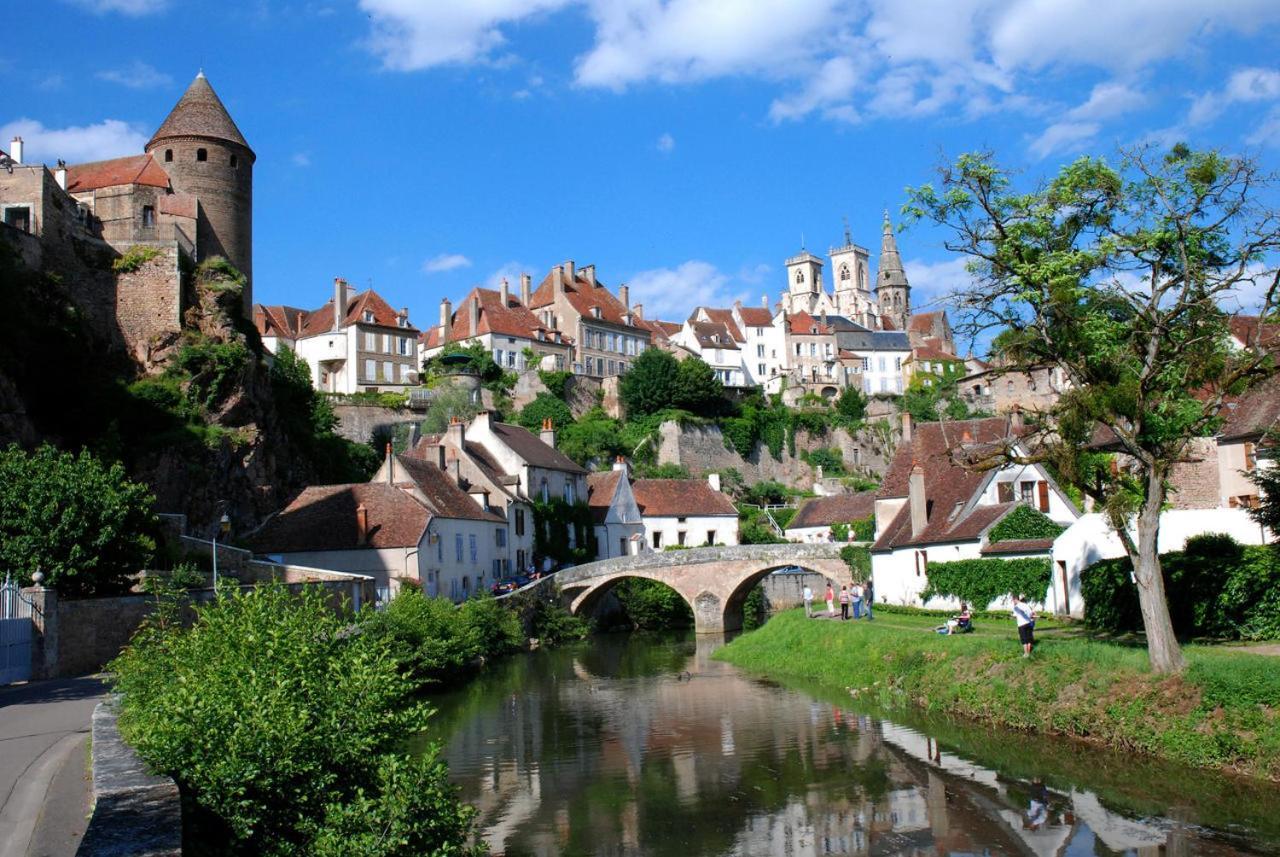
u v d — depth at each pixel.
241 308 59.31
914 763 23.05
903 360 129.38
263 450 54.78
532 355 96.81
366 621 19.98
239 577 38.81
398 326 88.69
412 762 13.80
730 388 107.31
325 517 48.50
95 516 30.25
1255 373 22.41
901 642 33.53
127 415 49.78
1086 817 18.38
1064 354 23.22
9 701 22.19
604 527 72.25
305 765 12.55
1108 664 23.75
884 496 51.66
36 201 52.00
